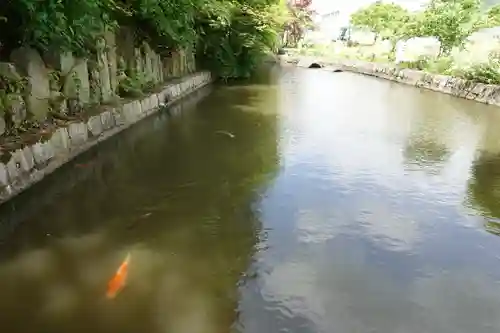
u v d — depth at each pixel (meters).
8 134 5.13
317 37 35.31
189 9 10.36
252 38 16.06
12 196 4.68
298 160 6.85
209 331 3.07
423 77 16.09
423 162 7.01
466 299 3.54
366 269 3.90
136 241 4.22
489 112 11.45
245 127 8.95
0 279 3.56
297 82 17.12
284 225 4.65
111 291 3.45
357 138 8.37
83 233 4.34
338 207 5.14
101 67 7.53
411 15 19.03
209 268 3.82
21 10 5.02
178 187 5.57
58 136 5.70
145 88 9.73
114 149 7.04
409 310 3.38
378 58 21.95
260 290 3.54
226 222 4.66
